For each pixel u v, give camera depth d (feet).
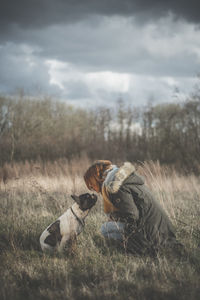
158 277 9.95
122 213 10.85
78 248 12.19
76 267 10.94
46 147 48.62
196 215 16.43
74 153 47.52
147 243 11.18
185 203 20.10
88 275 10.26
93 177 11.66
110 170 11.35
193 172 34.37
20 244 13.02
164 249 11.12
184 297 8.66
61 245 11.73
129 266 10.66
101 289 9.23
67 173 31.78
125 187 10.80
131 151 48.19
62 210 17.95
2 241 13.46
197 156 39.50
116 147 50.57
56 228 11.69
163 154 42.24
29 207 18.95
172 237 11.64
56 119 73.67
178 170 36.19
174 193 23.29
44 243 11.94
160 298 8.78
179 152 41.24
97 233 14.17
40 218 16.58
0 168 33.60
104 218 16.29
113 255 11.87
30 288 9.50
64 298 8.70
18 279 9.96
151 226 11.07
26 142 50.49
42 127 65.57
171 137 43.96
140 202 10.98
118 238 11.98
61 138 55.16
